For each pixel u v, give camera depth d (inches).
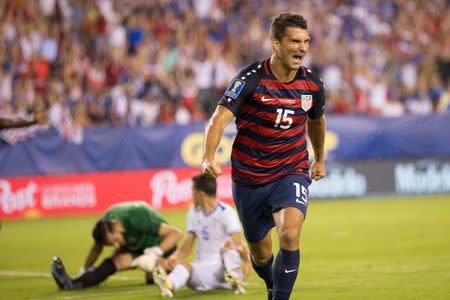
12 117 1136.2
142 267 1063.0
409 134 2819.9
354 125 2785.4
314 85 810.2
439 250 1429.6
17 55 2837.1
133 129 2561.5
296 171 817.5
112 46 2979.8
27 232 2046.0
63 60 2874.0
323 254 1444.4
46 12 3019.2
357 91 3068.4
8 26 2908.5
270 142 805.9
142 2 3115.2
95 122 2714.1
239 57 3085.6
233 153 829.2
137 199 2554.1
